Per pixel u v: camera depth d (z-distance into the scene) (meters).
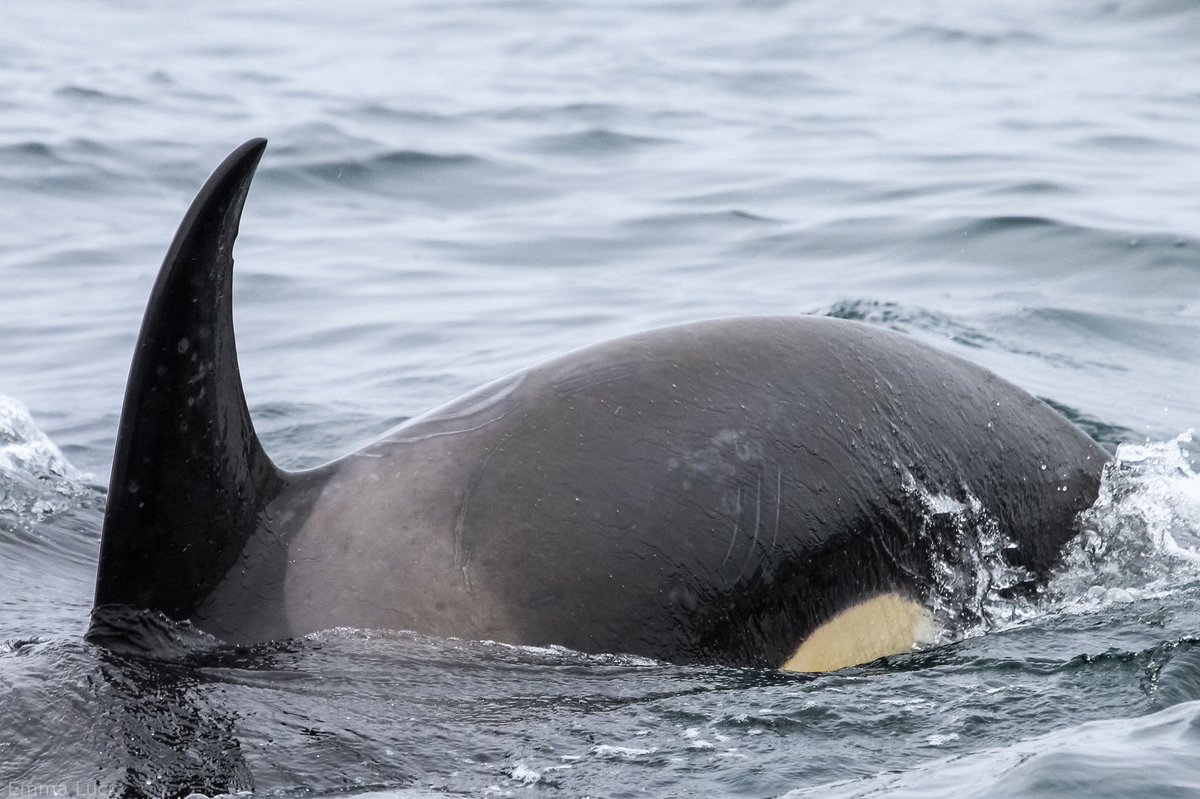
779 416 19.59
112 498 16.39
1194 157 64.12
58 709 15.12
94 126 74.00
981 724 17.12
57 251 55.72
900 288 48.78
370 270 53.47
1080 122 71.56
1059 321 44.59
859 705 17.44
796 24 101.75
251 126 75.00
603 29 104.19
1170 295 47.28
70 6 119.12
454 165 68.44
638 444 18.80
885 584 20.06
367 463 18.45
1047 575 22.08
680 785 15.23
